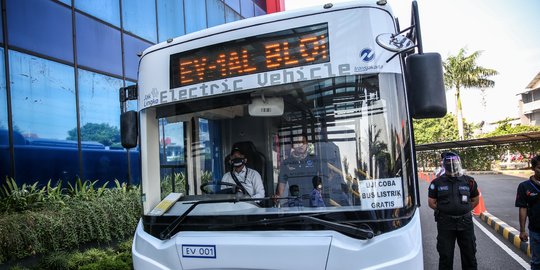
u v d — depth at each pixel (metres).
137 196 8.84
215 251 2.80
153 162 3.50
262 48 3.07
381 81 2.84
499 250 8.11
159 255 3.01
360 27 2.88
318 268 2.58
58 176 9.98
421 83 2.71
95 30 11.48
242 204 2.91
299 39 2.99
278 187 3.19
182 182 3.68
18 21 9.34
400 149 2.76
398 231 2.64
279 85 3.00
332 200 2.85
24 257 6.45
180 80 3.32
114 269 6.38
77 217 7.38
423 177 29.98
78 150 10.58
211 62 3.21
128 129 3.62
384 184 2.74
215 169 3.69
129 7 12.85
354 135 2.87
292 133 3.09
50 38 10.10
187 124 3.74
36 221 6.69
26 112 9.36
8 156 8.88
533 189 5.49
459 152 37.91
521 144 33.28
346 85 2.89
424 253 7.91
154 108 3.48
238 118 3.65
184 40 3.34
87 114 10.98
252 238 2.75
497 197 16.34
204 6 17.14
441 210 5.38
